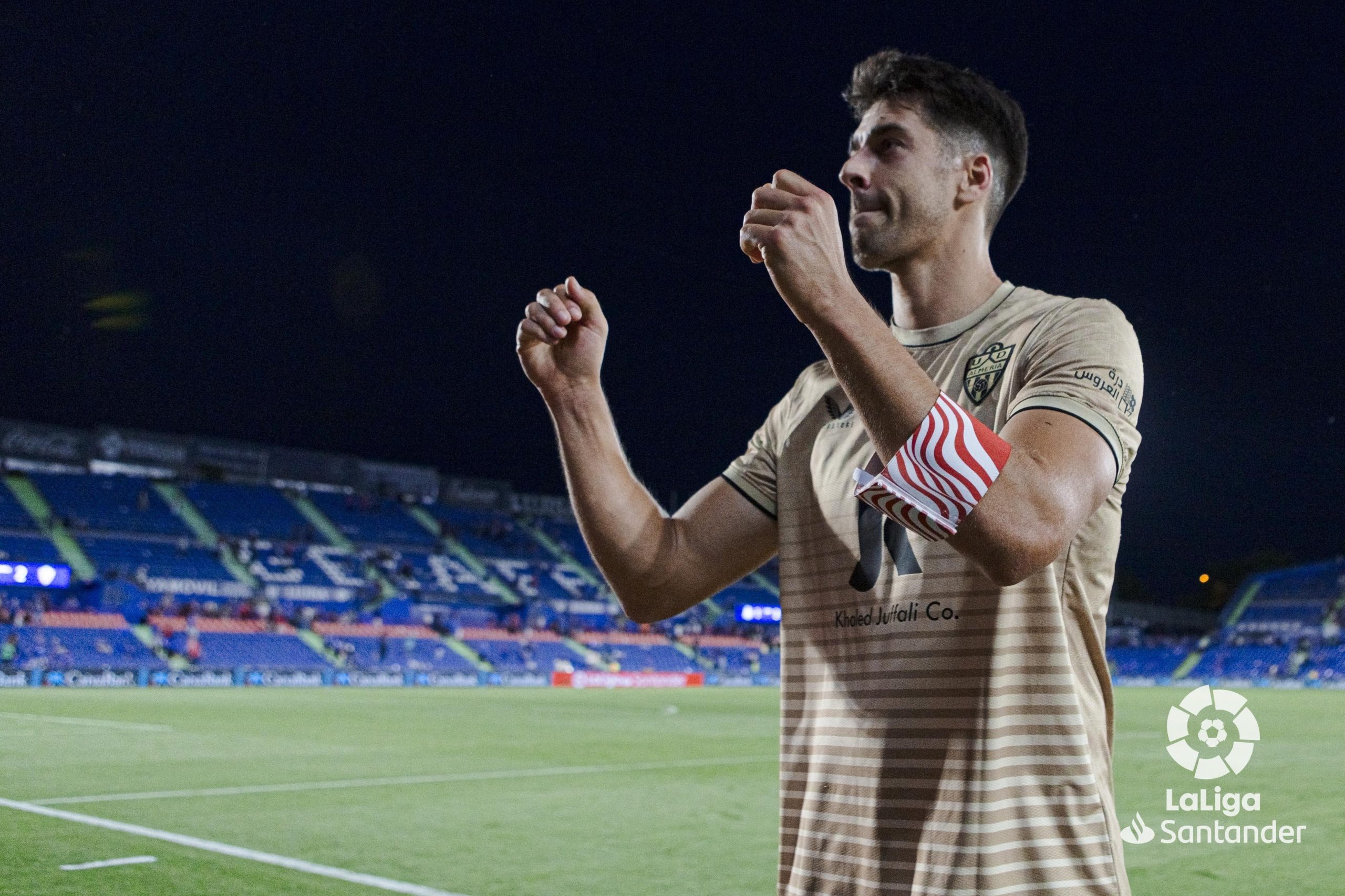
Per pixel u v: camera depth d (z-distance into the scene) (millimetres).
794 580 2379
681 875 8484
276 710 26953
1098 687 2123
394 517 63094
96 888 7695
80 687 36469
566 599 60125
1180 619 87750
